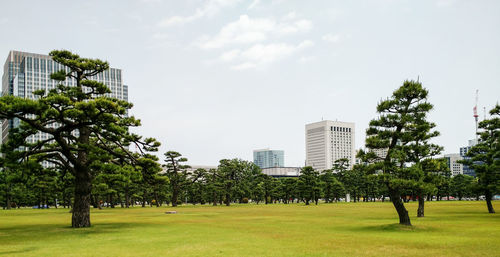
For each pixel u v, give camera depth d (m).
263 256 18.28
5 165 31.66
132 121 36.19
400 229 29.31
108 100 32.69
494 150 51.94
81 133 36.97
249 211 63.88
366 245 21.64
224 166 111.31
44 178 77.31
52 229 32.94
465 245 21.30
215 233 28.52
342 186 115.50
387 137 32.47
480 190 52.03
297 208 74.50
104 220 43.94
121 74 167.62
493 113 52.34
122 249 20.86
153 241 24.11
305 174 101.94
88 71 40.81
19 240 25.34
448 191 126.38
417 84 32.00
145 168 37.84
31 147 35.53
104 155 34.34
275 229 31.27
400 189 31.47
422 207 43.78
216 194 108.31
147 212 65.56
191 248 20.94
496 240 23.17
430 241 22.98
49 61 164.50
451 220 38.06
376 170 32.16
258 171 157.75
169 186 114.25
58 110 30.98
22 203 123.50
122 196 105.38
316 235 26.67
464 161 55.19
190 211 66.69
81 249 21.00
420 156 32.59
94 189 79.62
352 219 42.00
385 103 32.62
